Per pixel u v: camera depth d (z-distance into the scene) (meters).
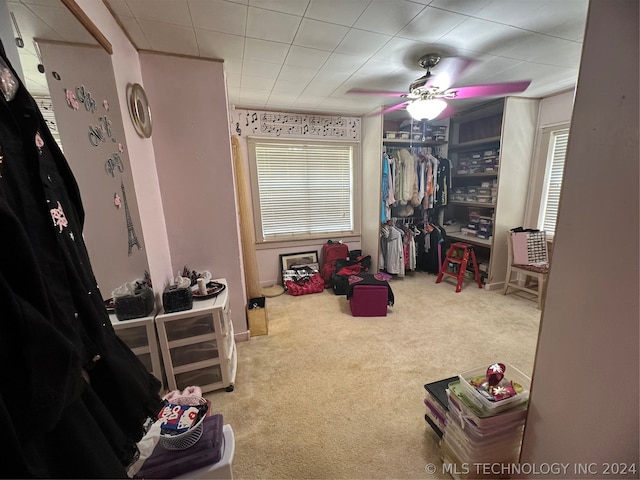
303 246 3.73
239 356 2.07
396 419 1.48
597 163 0.73
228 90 2.51
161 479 0.84
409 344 2.19
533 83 2.47
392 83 2.37
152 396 0.71
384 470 1.22
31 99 0.51
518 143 3.00
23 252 0.42
